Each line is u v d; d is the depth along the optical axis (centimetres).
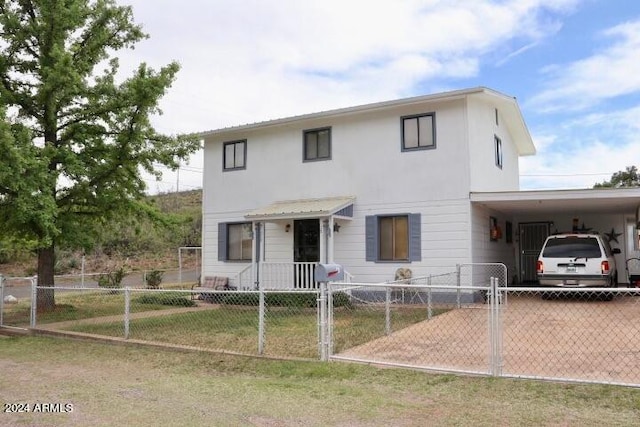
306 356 775
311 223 1698
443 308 1330
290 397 571
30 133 1242
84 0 1433
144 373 713
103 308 1505
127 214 1559
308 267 1652
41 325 1166
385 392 582
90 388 628
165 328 1094
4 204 1265
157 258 3816
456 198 1487
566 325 1011
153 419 500
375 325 1072
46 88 1298
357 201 1633
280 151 1795
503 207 1669
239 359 767
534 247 2000
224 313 1341
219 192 1920
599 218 1911
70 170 1322
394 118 1594
